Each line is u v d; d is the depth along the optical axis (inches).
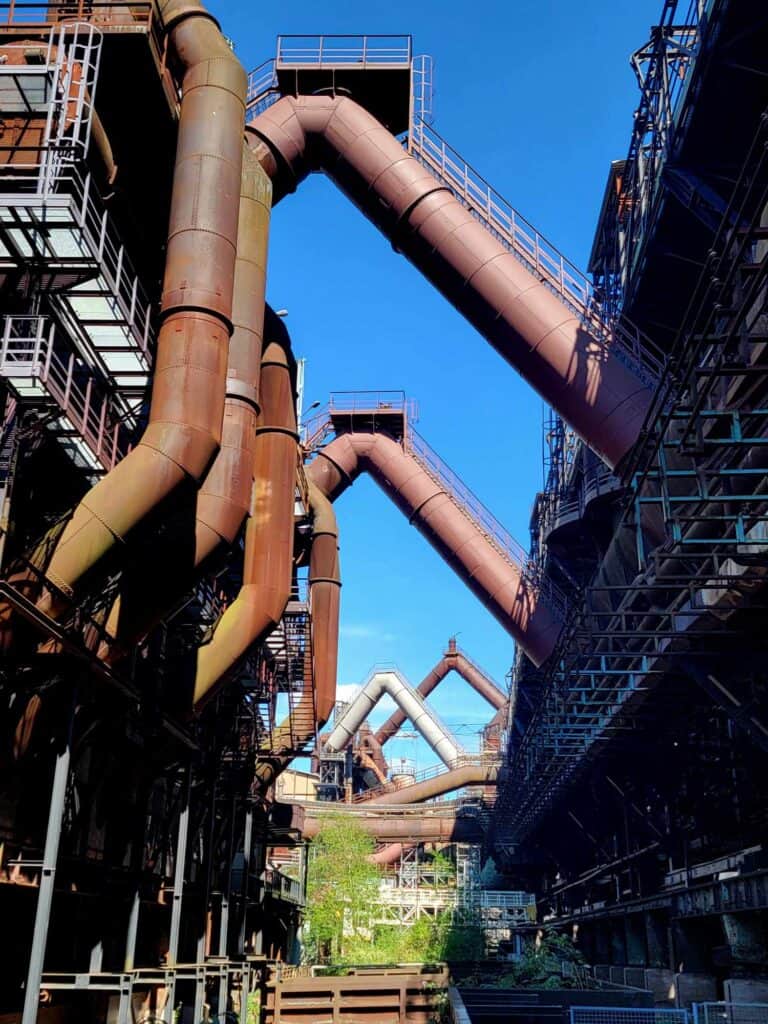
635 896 1736.0
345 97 1330.0
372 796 3540.8
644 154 1392.7
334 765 3649.1
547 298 1192.8
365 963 2263.8
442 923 2527.1
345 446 1943.9
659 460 721.0
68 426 767.7
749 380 705.6
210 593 1182.9
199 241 834.8
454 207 1246.3
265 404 1220.5
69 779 869.8
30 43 784.3
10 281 723.4
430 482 1850.4
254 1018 1610.5
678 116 1147.9
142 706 963.3
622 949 1911.9
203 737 1259.8
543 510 2080.5
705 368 630.5
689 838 1437.0
